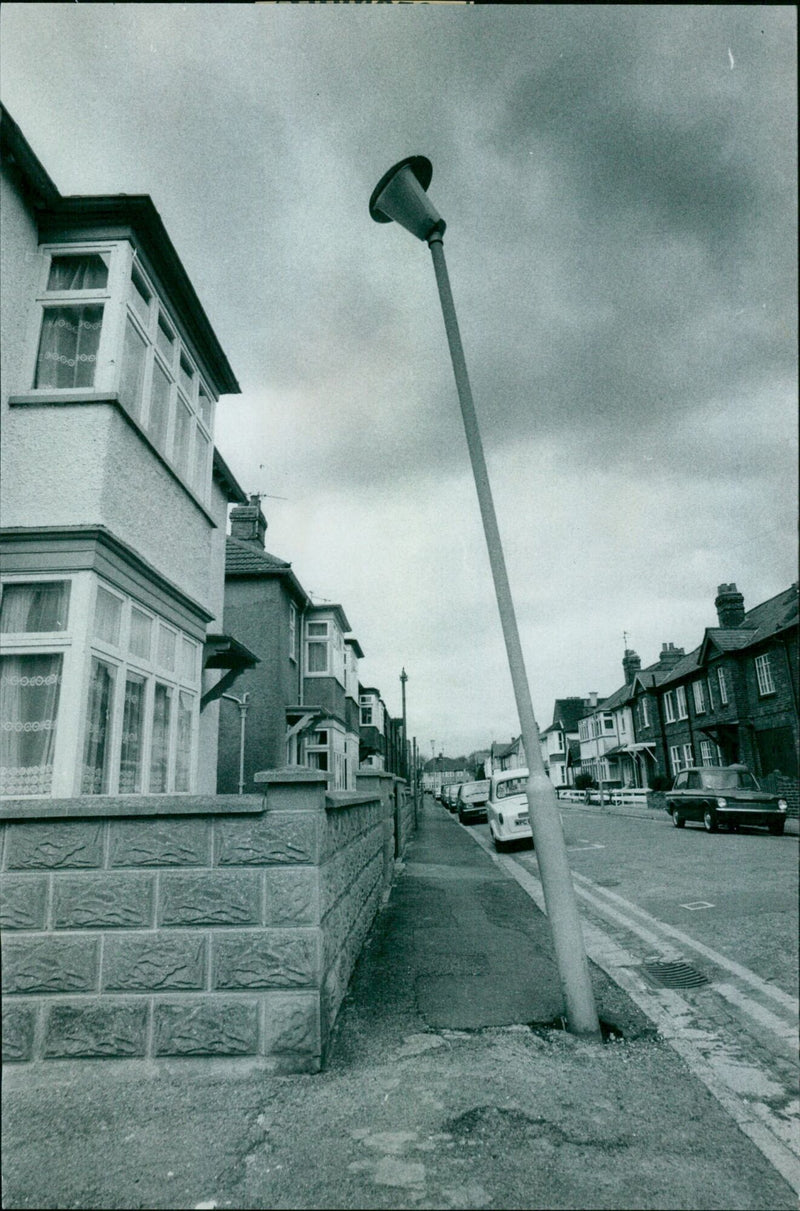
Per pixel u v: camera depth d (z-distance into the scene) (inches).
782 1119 151.4
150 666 286.0
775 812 725.3
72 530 235.5
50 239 266.5
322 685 828.0
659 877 466.9
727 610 1245.7
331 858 181.5
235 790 656.4
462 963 242.5
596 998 218.5
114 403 250.2
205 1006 154.5
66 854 160.6
